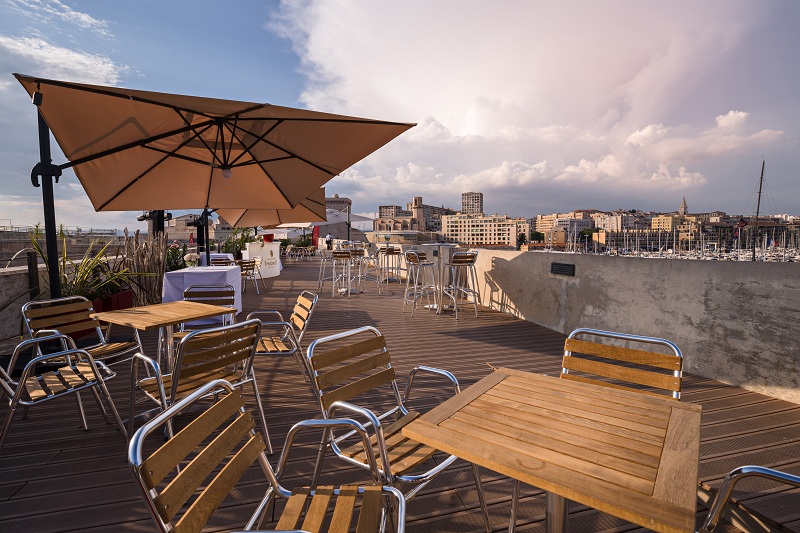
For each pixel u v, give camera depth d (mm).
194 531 1055
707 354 4008
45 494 2234
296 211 9672
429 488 2287
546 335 6016
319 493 1501
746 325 3674
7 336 4922
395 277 13992
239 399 1414
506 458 1149
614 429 1337
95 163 4438
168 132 4113
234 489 2266
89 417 3238
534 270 6797
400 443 1907
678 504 947
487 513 1978
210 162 5055
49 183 4578
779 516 2039
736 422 3037
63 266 5816
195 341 2258
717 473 2404
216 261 10266
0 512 2080
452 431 1319
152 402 3545
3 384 2408
